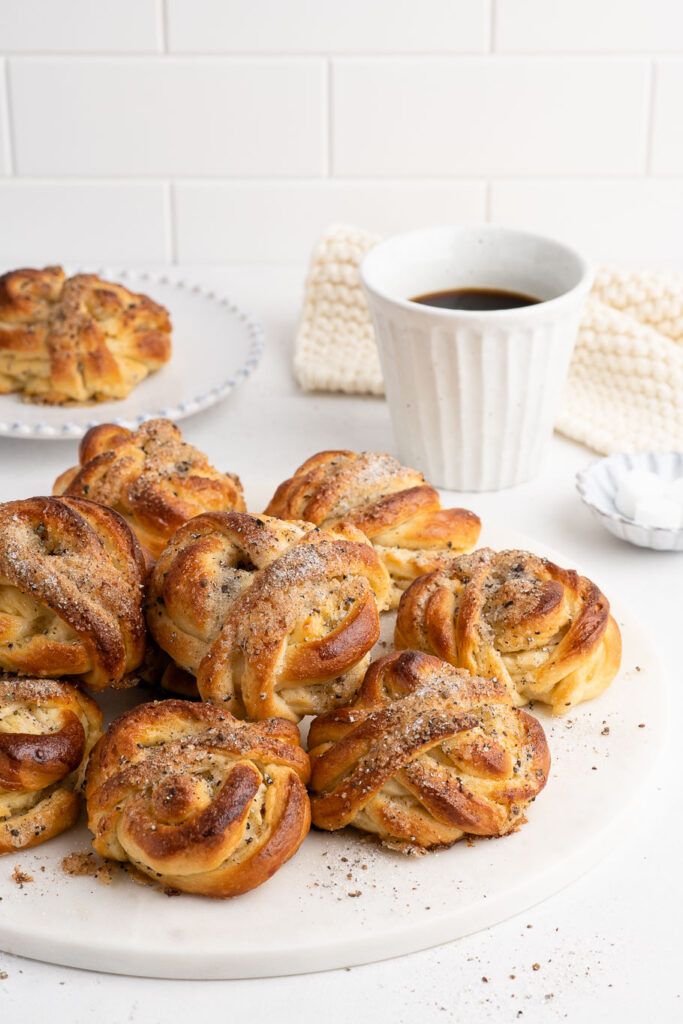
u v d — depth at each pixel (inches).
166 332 42.1
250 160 48.8
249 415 41.6
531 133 48.4
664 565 36.9
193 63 47.5
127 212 49.5
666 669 34.2
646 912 30.3
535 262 39.7
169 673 33.3
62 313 40.8
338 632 31.7
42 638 32.0
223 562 32.8
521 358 37.2
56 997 29.2
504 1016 28.9
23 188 49.1
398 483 35.7
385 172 48.9
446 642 32.5
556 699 32.6
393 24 47.1
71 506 33.3
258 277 48.4
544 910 30.3
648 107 48.0
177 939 29.3
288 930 29.4
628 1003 29.1
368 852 30.6
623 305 42.1
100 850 30.2
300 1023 28.8
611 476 38.3
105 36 47.1
